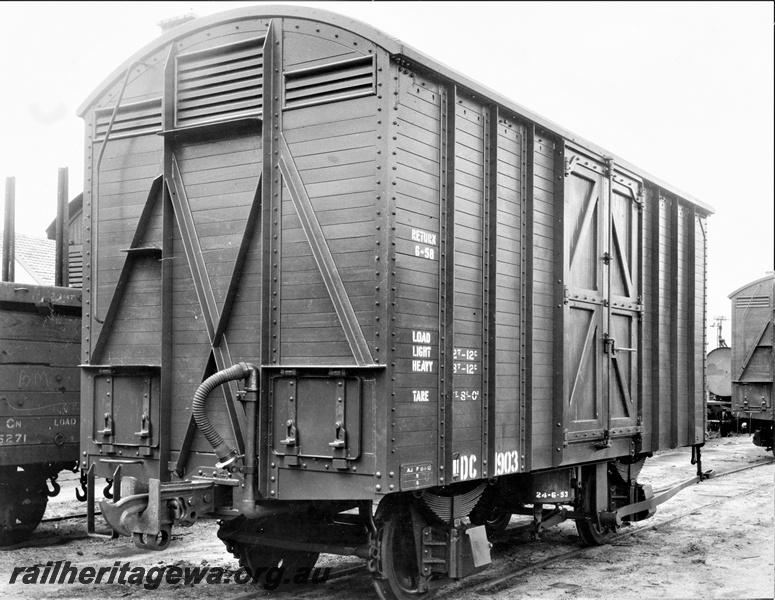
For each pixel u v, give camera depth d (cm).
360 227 576
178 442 650
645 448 992
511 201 734
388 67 572
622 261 942
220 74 645
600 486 917
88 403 693
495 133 698
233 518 654
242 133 634
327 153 592
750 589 733
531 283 748
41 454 902
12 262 935
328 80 595
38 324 909
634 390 969
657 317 1023
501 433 709
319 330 589
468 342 665
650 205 1037
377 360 563
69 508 1159
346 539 634
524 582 754
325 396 582
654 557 870
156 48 673
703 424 1160
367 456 563
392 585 624
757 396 2053
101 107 704
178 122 657
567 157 820
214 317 636
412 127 598
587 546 928
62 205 1001
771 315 1930
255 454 602
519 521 1096
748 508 1205
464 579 763
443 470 618
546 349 784
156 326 671
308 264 596
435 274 618
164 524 564
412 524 646
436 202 624
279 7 613
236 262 621
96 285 698
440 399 619
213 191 645
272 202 611
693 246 1143
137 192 682
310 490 584
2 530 899
